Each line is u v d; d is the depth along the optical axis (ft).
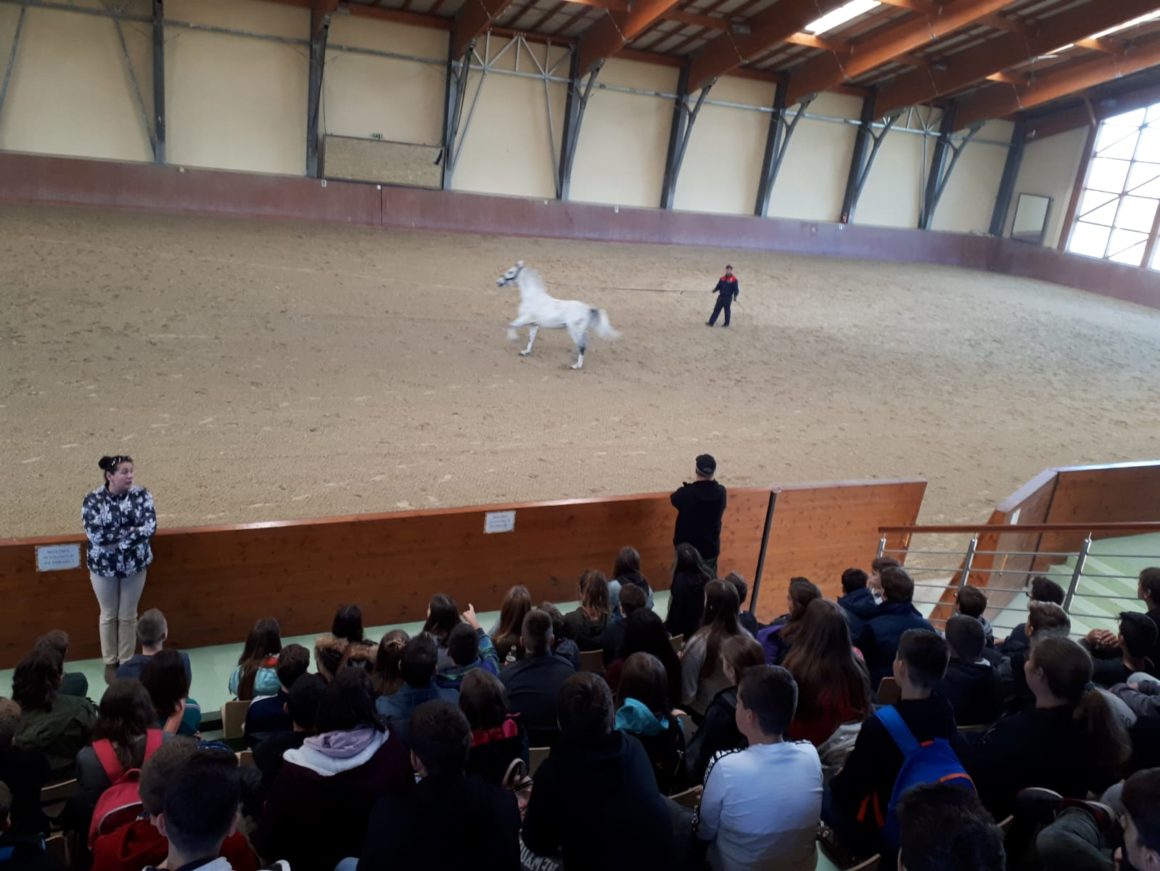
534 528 24.88
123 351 40.93
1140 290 96.12
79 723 13.01
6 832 9.27
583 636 17.54
